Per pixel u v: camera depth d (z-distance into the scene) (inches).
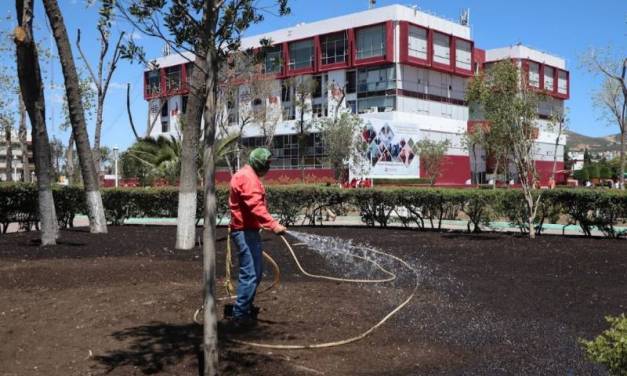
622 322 126.7
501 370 176.9
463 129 2140.7
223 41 171.0
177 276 308.2
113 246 425.4
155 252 398.9
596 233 574.2
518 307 258.2
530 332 218.4
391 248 454.9
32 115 418.6
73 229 555.5
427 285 308.0
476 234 558.3
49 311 233.5
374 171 1534.2
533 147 545.3
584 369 177.8
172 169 932.6
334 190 648.4
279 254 409.7
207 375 158.2
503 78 520.1
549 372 175.8
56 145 2476.6
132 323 218.1
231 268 348.5
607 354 123.3
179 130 1252.5
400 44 2006.6
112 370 170.9
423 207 607.2
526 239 511.5
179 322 220.1
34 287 278.5
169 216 681.0
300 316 233.6
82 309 236.4
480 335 213.3
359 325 223.0
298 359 183.3
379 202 631.2
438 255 418.3
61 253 388.8
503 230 600.1
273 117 2016.5
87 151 504.1
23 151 1074.7
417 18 2058.3
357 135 1612.9
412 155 1626.5
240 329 214.2
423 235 548.1
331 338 205.3
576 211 535.8
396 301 266.4
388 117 1966.0
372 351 193.3
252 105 1926.7
